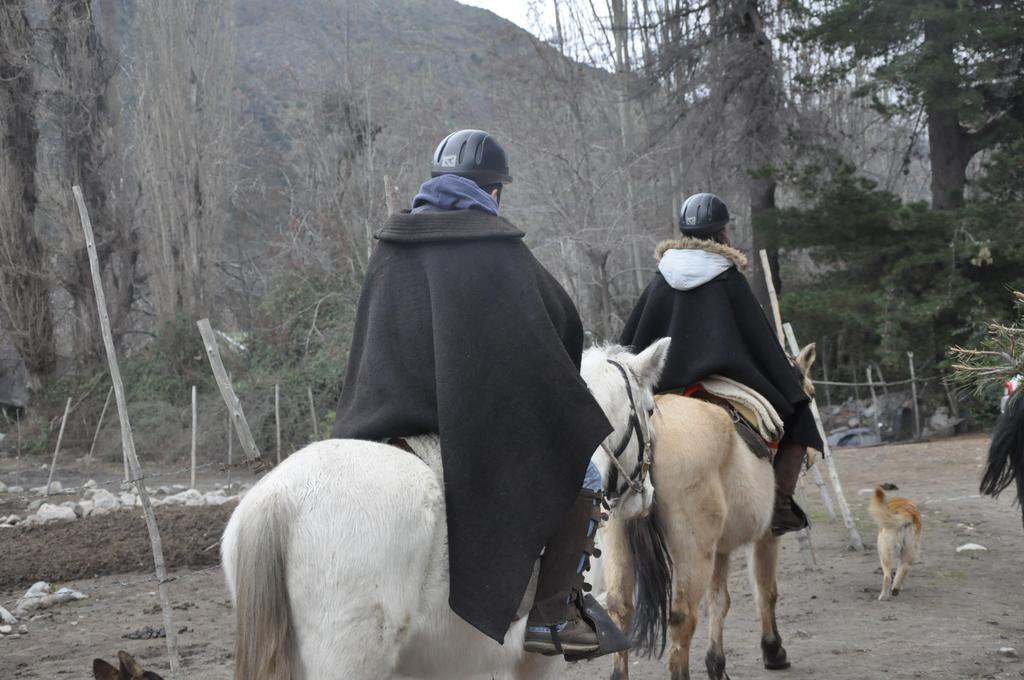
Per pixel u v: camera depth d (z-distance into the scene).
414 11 69.19
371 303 3.90
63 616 8.81
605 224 28.81
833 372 27.36
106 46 31.20
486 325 3.72
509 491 3.61
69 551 11.27
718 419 5.83
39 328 27.97
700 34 26.03
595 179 30.92
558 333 3.94
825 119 26.78
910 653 6.98
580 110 34.06
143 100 31.05
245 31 57.03
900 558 8.69
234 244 37.91
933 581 9.16
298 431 21.83
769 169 24.25
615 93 35.00
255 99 50.25
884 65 23.64
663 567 5.43
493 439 3.63
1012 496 13.66
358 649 3.21
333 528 3.23
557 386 3.73
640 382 5.09
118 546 11.39
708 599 6.34
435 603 3.46
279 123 44.88
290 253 27.11
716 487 5.65
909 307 23.70
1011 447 7.48
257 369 23.11
